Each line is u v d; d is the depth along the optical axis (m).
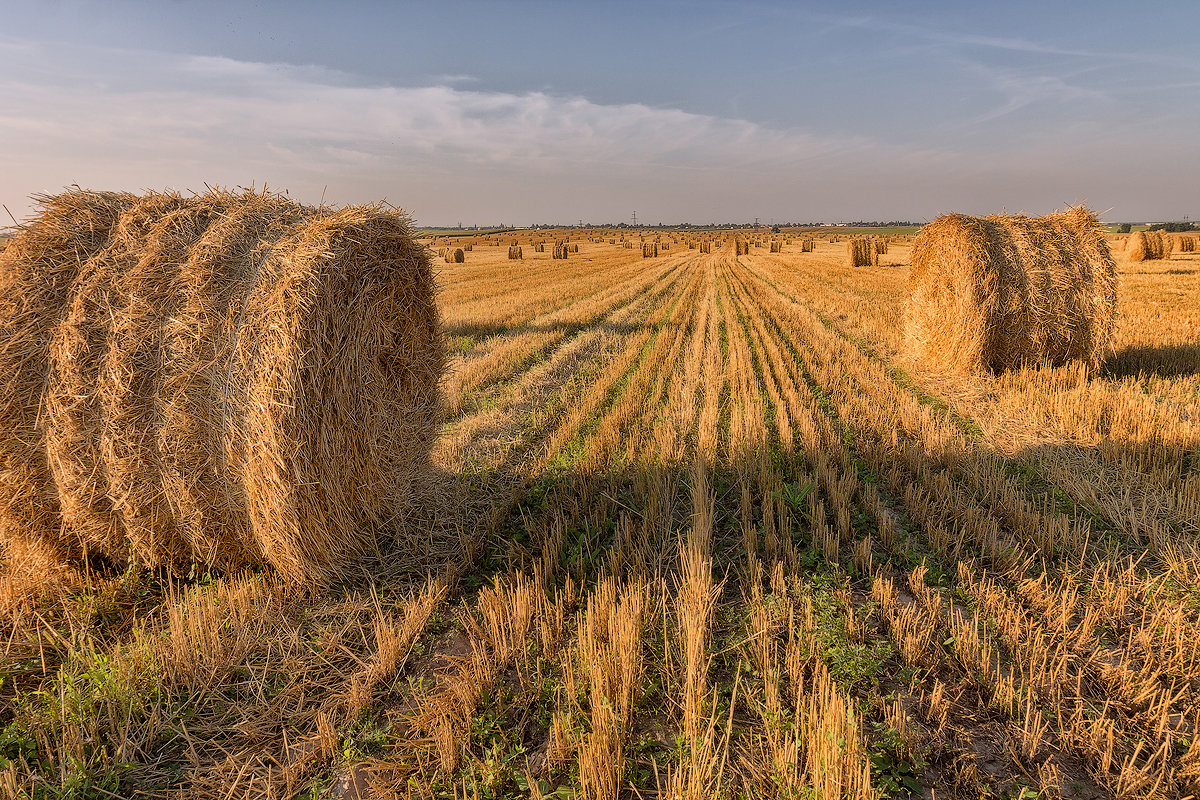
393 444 5.53
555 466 7.10
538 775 3.10
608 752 3.04
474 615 4.46
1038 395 8.70
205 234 4.61
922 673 3.70
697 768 2.83
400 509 5.66
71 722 3.33
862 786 2.77
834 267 37.62
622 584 4.75
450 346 14.11
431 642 4.19
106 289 4.36
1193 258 36.28
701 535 5.16
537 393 10.11
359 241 4.83
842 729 3.08
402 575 5.00
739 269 37.25
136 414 4.29
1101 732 3.15
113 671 3.64
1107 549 4.85
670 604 4.47
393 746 3.29
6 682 3.78
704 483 6.29
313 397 4.43
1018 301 9.73
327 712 3.55
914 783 2.94
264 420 4.25
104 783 3.06
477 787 2.99
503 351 13.28
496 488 6.57
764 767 3.02
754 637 3.90
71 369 4.24
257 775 3.18
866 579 4.74
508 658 3.94
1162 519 5.27
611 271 37.53
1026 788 2.86
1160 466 6.29
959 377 10.11
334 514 4.71
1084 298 9.77
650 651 3.97
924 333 11.29
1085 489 5.85
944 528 5.40
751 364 11.75
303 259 4.39
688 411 8.93
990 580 4.55
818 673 3.62
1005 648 3.88
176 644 3.82
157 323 4.30
